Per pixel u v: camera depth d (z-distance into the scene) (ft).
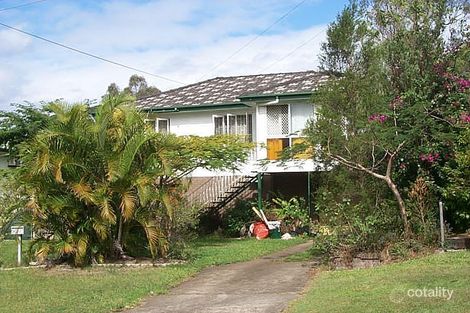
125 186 48.70
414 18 51.83
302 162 71.00
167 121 89.71
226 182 84.58
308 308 30.71
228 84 96.37
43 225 49.88
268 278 42.86
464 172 44.78
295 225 73.56
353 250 45.37
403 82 49.90
